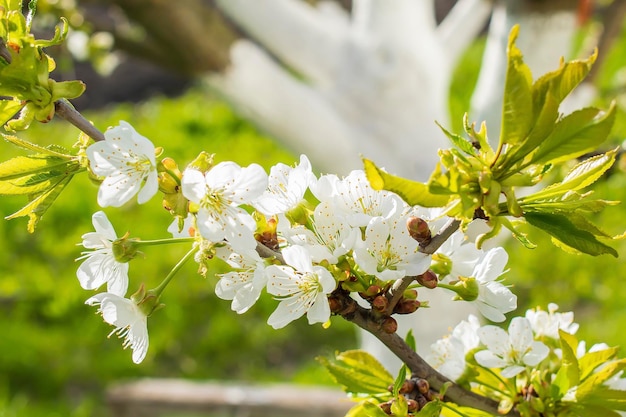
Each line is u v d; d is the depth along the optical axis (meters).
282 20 4.39
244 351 8.79
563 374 1.67
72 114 1.49
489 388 1.75
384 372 1.74
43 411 7.72
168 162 1.42
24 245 8.51
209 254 1.49
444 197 1.29
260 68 4.45
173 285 8.30
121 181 1.40
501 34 4.26
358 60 4.52
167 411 6.62
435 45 4.71
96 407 7.74
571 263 6.42
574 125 1.26
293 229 1.53
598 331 6.49
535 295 6.50
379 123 4.52
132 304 1.55
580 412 1.66
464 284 1.61
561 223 1.39
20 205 8.80
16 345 8.20
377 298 1.48
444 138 4.66
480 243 1.36
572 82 1.25
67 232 8.49
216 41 4.34
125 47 4.62
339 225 1.49
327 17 4.70
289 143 4.62
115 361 8.30
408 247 1.46
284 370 8.53
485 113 4.23
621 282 6.47
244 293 1.52
